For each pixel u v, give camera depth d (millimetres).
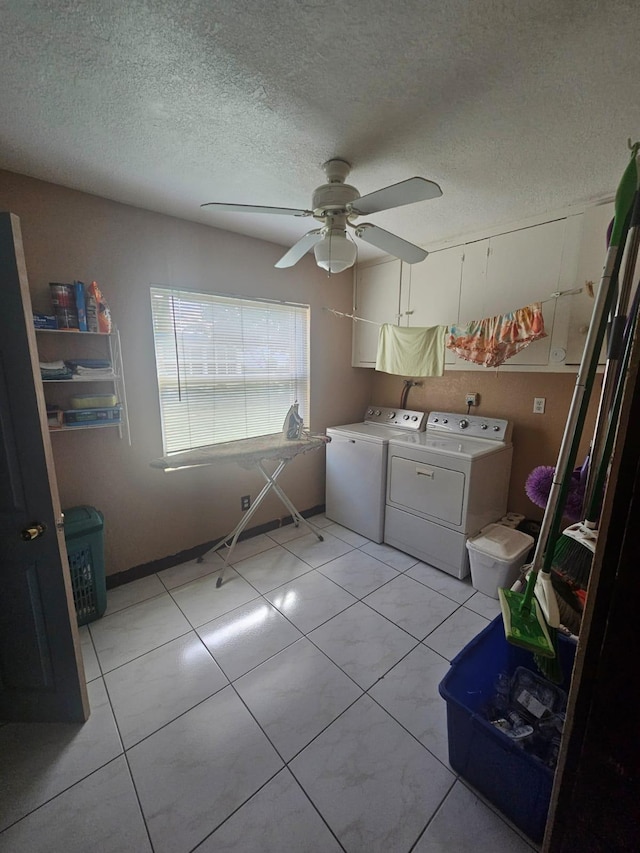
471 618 2006
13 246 1132
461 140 1451
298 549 2760
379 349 2953
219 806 1147
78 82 1142
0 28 947
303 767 1259
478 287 2467
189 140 1463
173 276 2271
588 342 952
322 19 930
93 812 1132
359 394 3559
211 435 2609
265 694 1539
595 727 707
